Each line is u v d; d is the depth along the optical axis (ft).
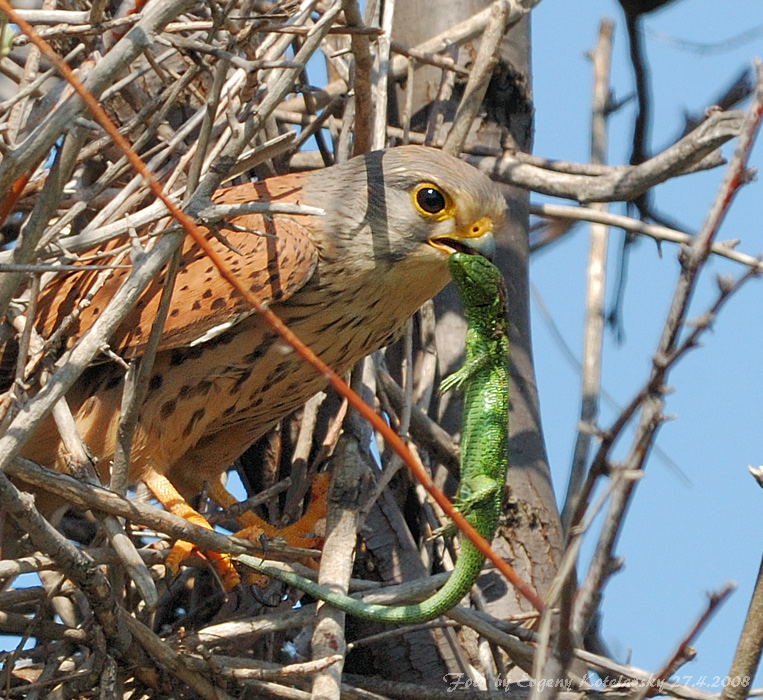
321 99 37.76
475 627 29.35
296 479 34.55
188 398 31.99
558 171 36.99
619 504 16.63
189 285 31.68
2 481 22.58
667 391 16.30
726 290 16.38
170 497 31.60
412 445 33.60
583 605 16.97
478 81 35.50
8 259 24.44
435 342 37.50
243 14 25.43
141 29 21.88
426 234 32.78
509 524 34.83
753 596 21.02
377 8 35.81
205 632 28.14
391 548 33.04
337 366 33.58
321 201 33.45
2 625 28.78
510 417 36.27
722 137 32.01
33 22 24.63
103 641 26.63
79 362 23.91
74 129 21.76
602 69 39.58
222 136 28.19
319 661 25.99
